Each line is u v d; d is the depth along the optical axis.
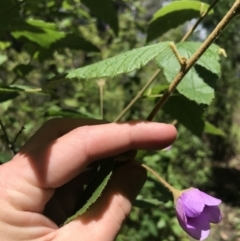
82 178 0.17
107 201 0.13
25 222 0.13
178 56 0.12
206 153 0.92
